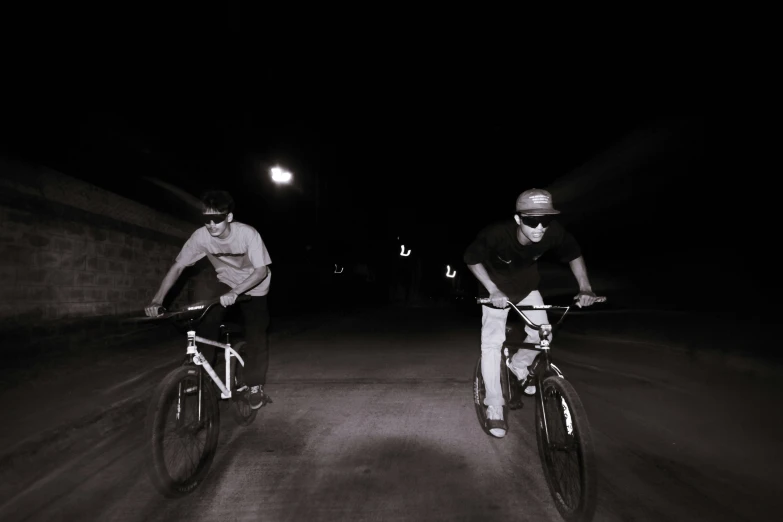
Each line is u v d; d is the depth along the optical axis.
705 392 5.22
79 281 6.58
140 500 3.01
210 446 3.33
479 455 3.75
